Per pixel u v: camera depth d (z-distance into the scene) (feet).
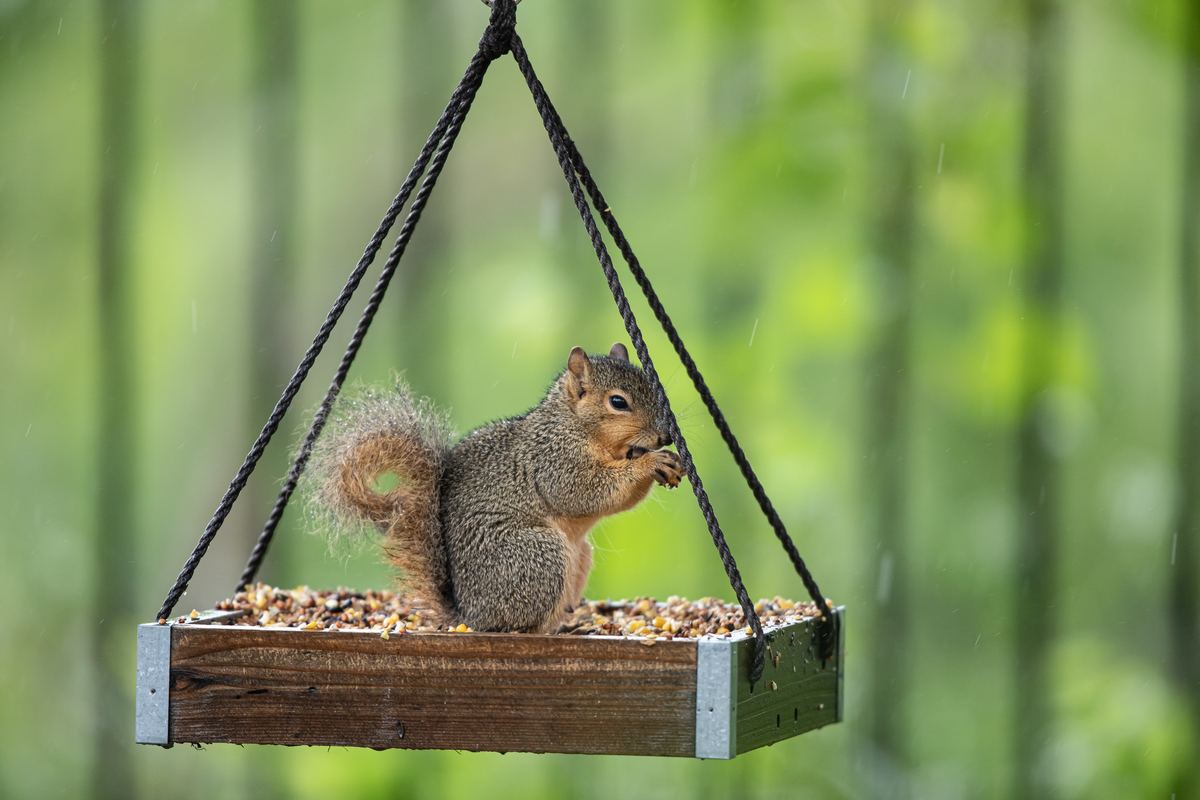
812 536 46.03
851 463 45.11
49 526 53.83
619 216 52.90
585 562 25.79
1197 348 40.14
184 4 56.54
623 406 25.05
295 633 21.13
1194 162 36.86
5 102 55.57
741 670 20.49
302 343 56.18
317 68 57.16
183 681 21.30
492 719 20.63
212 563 56.18
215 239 57.47
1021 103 41.73
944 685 47.47
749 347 43.73
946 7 42.11
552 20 56.80
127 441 41.60
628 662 20.30
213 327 57.06
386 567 23.89
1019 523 39.86
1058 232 40.83
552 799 39.32
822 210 42.75
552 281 45.60
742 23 43.06
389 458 23.71
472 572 23.62
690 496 44.11
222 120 57.41
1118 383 53.11
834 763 40.73
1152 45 38.01
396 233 54.24
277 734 21.07
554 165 55.21
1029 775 35.86
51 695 48.88
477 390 51.80
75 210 57.57
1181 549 36.29
